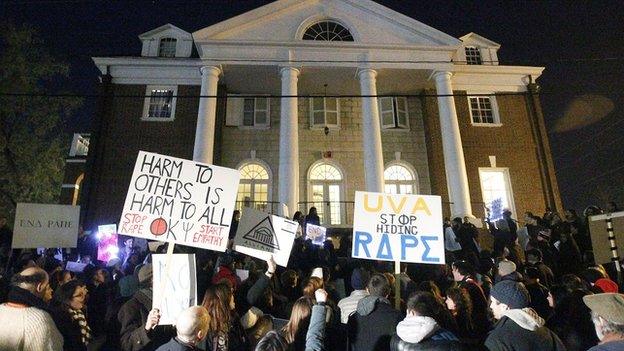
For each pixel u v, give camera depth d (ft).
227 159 67.15
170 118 65.98
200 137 57.72
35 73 72.49
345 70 64.03
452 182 59.00
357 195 17.76
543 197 66.23
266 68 63.21
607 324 8.24
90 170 61.77
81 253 40.63
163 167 15.23
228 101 69.62
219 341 12.08
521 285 10.76
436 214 17.54
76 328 12.70
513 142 68.54
